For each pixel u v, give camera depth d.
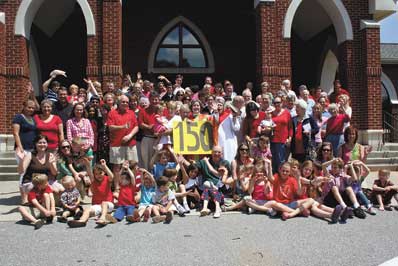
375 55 11.27
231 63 14.95
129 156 6.73
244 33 14.91
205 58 14.96
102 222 5.38
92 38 10.31
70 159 6.62
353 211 5.91
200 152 7.29
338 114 7.43
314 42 15.06
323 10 13.20
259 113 7.30
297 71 15.43
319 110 7.55
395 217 5.87
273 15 10.89
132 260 4.04
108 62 10.21
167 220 5.56
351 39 11.43
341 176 6.20
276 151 7.11
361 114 11.42
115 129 6.65
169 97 9.54
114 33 10.24
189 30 14.95
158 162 6.66
